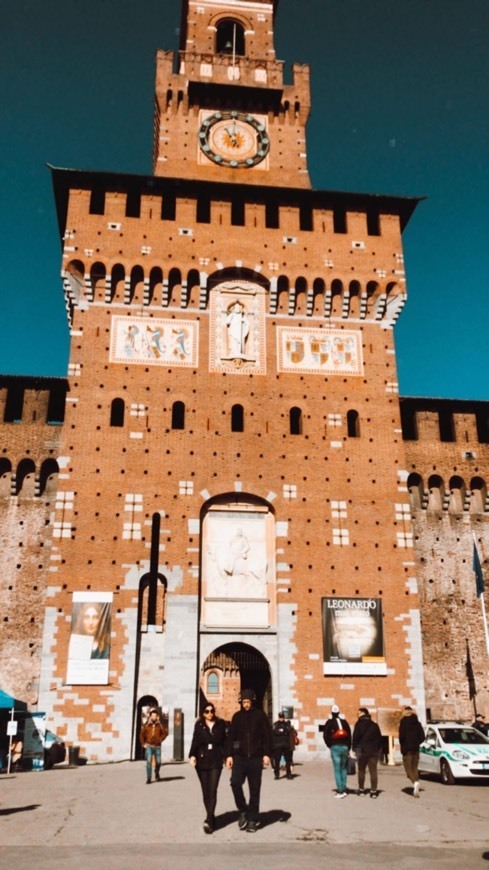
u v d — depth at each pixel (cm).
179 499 4109
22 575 4231
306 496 4219
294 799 2195
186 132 5159
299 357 4509
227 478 4191
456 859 1428
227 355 4453
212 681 4975
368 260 4766
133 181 4684
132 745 3666
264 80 5425
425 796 2347
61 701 3684
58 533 3947
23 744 3494
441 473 4747
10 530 4300
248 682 4822
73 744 3631
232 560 4078
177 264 4553
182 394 4334
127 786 2603
